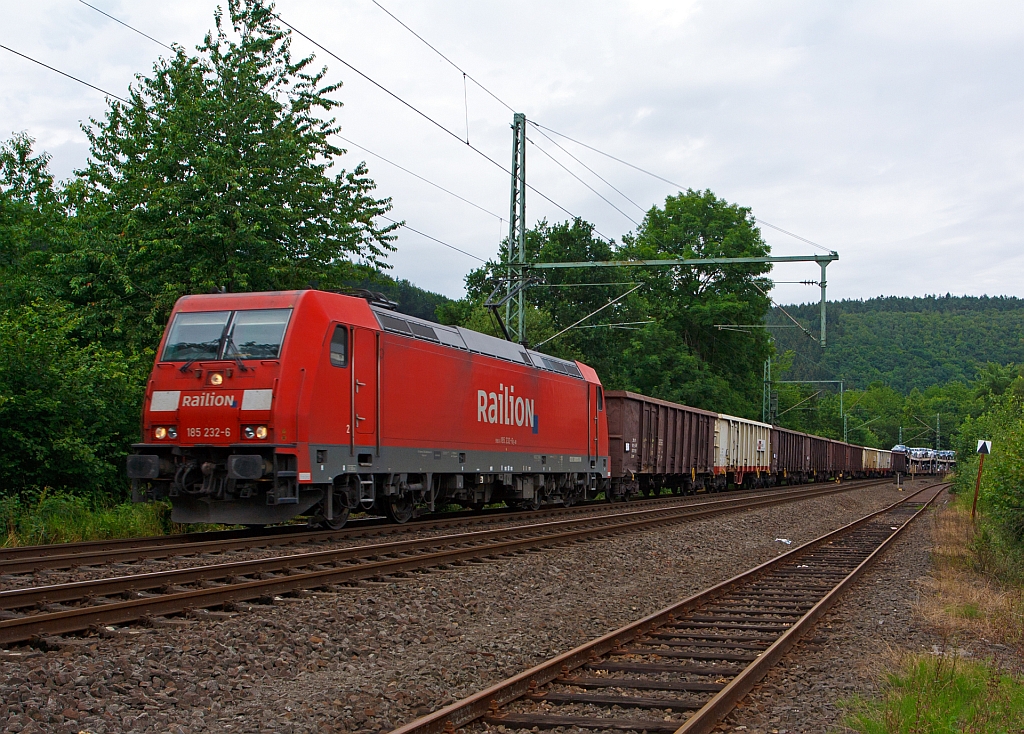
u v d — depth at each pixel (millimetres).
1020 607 10734
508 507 23344
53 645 6641
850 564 15102
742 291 56969
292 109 21203
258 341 13328
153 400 13477
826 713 6238
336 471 13875
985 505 18031
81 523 14352
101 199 20734
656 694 6570
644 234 59750
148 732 5301
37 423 15281
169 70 20531
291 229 20312
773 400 60250
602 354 52281
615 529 17312
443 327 18016
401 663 7387
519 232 24109
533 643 8344
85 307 19641
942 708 6359
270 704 5992
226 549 11836
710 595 10945
